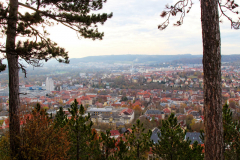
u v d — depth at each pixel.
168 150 20.83
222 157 10.55
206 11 10.50
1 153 14.62
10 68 14.77
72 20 15.49
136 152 22.05
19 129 15.06
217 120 10.47
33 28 15.45
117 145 21.73
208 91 10.60
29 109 16.03
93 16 15.77
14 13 13.48
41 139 14.27
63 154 15.73
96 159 21.11
